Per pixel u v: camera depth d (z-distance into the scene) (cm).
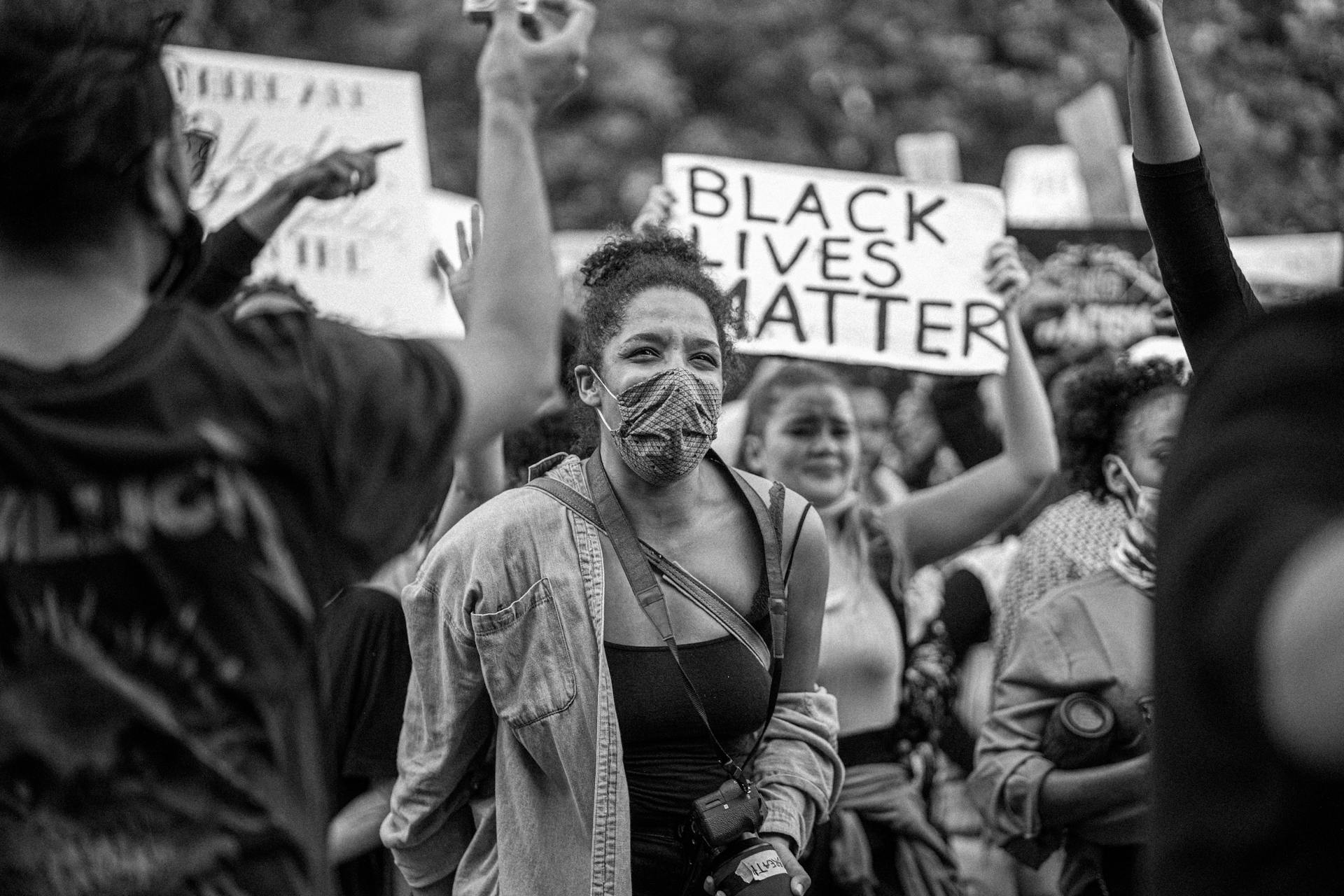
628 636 338
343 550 203
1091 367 478
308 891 196
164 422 193
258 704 194
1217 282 301
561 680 334
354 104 616
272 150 607
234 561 193
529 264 214
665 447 340
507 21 218
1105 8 1688
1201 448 163
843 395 496
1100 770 418
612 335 353
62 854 188
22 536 190
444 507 410
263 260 609
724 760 339
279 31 1512
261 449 196
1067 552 508
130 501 191
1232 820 163
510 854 339
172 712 191
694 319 352
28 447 190
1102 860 429
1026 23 1669
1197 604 154
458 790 361
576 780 331
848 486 493
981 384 764
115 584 190
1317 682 136
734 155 1588
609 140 1551
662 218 538
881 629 479
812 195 546
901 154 767
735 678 339
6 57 192
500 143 216
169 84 209
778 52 1652
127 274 203
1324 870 161
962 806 602
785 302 540
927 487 796
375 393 202
